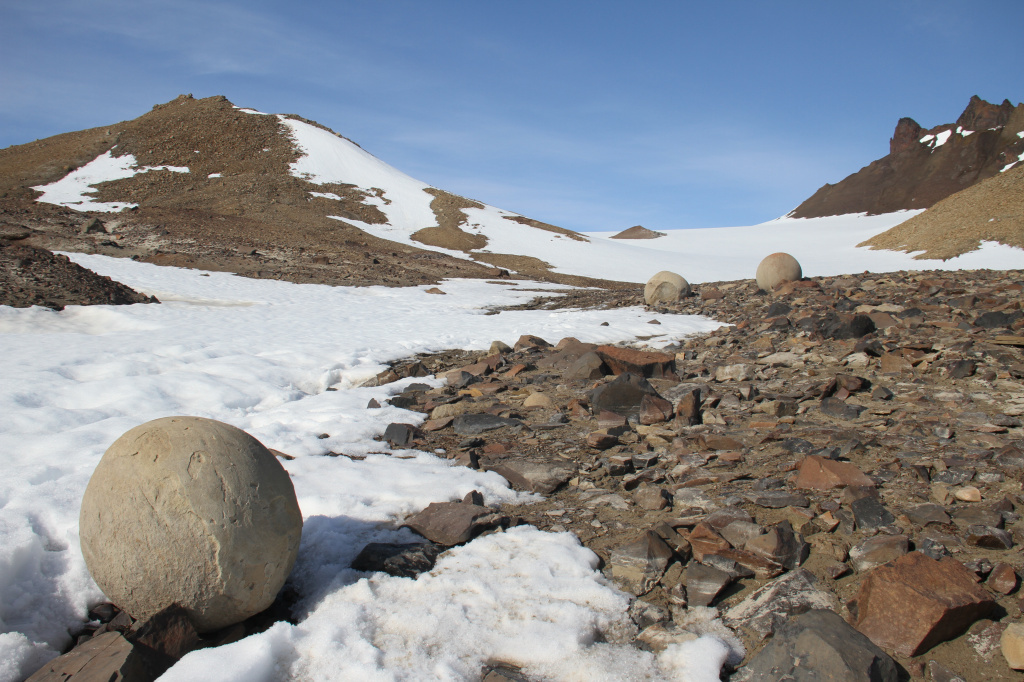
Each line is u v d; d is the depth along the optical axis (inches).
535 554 155.1
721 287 863.1
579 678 112.7
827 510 168.9
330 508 186.4
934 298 513.0
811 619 116.4
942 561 131.7
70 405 300.4
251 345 477.1
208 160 3095.5
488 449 247.6
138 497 125.6
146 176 2829.7
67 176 2773.1
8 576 135.5
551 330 569.0
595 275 2262.6
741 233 4658.0
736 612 131.3
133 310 700.0
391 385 363.9
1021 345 324.8
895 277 722.8
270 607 141.3
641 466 222.8
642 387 289.9
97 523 128.1
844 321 403.5
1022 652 108.3
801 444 226.2
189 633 122.6
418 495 197.6
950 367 302.2
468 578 144.6
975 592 122.0
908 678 109.5
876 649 107.7
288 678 113.4
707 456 222.1
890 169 5649.6
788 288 676.1
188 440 130.7
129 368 372.5
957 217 2519.7
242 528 127.0
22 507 163.9
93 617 136.7
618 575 146.9
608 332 546.0
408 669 114.5
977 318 399.5
